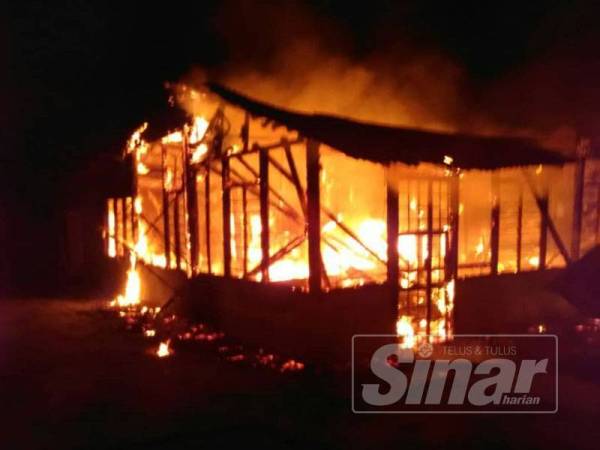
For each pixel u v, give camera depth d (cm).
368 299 928
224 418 696
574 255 1158
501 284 1070
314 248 894
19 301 1496
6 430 674
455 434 650
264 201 988
